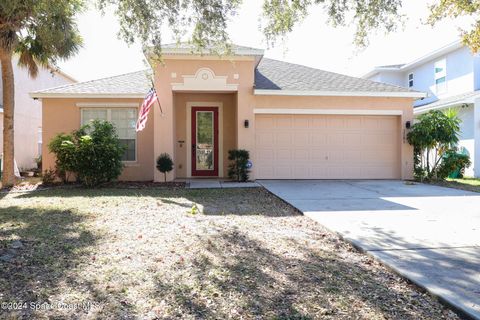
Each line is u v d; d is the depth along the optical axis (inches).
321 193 373.4
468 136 620.1
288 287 133.6
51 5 328.2
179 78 470.6
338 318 111.0
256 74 556.1
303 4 268.2
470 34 317.4
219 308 117.1
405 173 505.4
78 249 175.0
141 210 278.2
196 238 196.5
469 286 130.3
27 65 516.7
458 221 242.8
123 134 512.7
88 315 111.4
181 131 528.4
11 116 466.0
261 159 494.6
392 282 139.8
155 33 292.0
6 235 199.6
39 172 673.6
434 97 756.6
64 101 508.4
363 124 507.5
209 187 421.7
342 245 190.9
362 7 265.4
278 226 231.1
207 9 273.0
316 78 547.5
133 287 132.2
